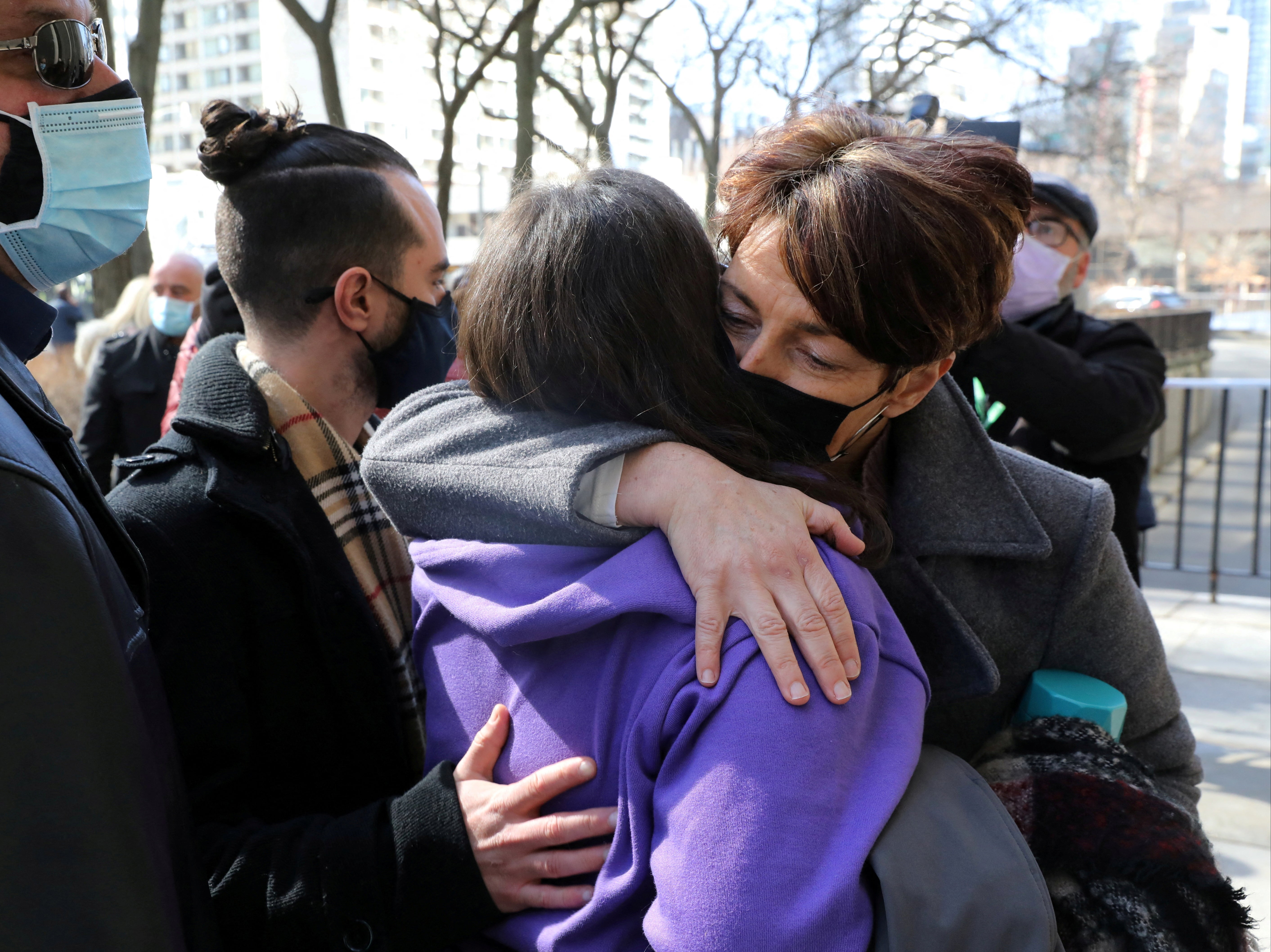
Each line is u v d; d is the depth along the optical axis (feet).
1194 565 20.71
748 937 2.37
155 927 2.30
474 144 41.65
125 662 2.45
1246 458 37.96
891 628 3.03
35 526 2.29
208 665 3.78
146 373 13.37
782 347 3.26
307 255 4.72
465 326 3.42
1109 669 4.17
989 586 4.03
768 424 3.33
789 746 2.55
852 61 43.04
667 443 3.11
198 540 3.82
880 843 2.56
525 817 3.05
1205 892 3.00
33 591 2.24
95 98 3.93
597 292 3.13
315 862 3.35
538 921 3.08
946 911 2.50
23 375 2.96
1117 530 7.96
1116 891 2.97
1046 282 8.25
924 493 3.87
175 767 2.81
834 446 3.62
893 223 2.95
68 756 2.21
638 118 44.06
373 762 4.18
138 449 13.38
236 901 3.38
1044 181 8.33
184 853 2.70
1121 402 7.36
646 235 3.16
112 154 4.00
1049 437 7.64
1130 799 3.22
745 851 2.44
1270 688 12.38
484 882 3.11
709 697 2.64
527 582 3.09
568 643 3.08
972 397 7.89
